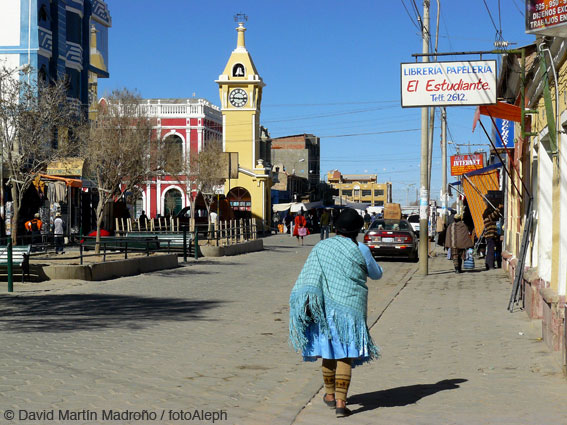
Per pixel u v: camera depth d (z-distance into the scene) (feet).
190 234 95.09
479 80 51.06
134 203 137.39
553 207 33.91
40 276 62.08
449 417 20.63
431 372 27.40
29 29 128.26
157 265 75.05
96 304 46.98
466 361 29.37
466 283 62.85
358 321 20.53
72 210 132.77
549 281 37.86
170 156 143.95
